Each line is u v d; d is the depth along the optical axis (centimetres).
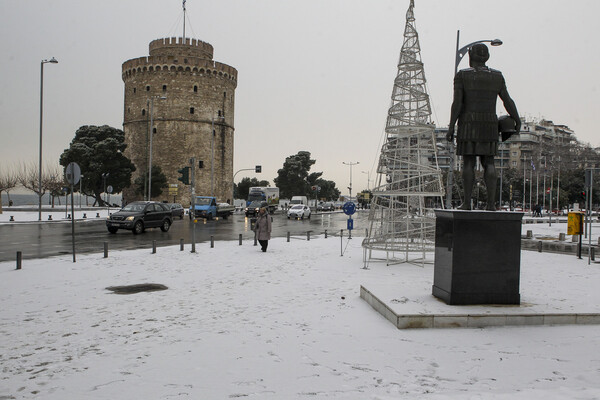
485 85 800
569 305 737
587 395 418
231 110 7750
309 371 491
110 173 6794
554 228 3303
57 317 731
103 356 543
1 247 1825
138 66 7106
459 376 477
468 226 732
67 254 1605
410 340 603
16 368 504
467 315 666
